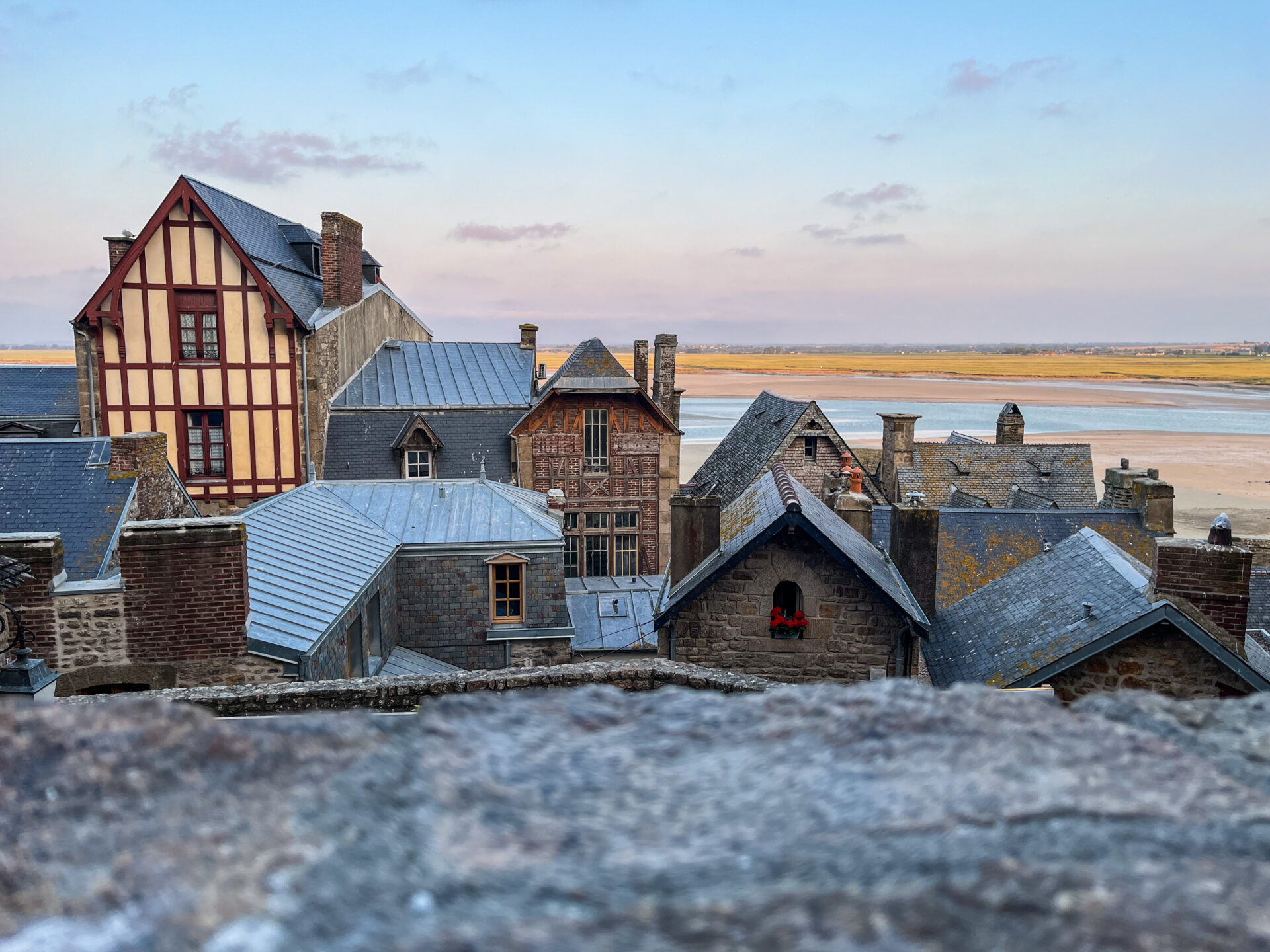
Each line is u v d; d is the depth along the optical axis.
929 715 1.97
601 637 22.05
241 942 1.20
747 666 12.93
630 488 32.09
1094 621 10.88
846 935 1.21
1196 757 1.84
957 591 19.81
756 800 1.65
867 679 12.80
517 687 9.59
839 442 33.84
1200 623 9.87
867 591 12.65
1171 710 2.04
